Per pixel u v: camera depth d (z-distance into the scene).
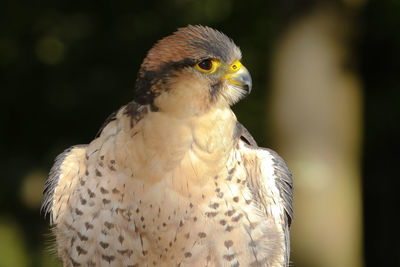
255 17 21.05
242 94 5.98
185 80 5.62
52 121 22.34
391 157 18.86
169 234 5.64
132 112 5.71
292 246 12.66
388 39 18.50
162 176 5.59
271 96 13.28
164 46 5.69
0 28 22.03
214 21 21.27
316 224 12.46
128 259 5.71
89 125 22.03
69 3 21.97
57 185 6.01
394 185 18.88
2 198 20.17
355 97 13.10
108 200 5.64
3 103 22.27
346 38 12.83
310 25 12.82
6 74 22.25
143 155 5.57
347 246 12.73
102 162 5.69
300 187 12.52
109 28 21.95
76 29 22.19
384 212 18.98
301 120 12.80
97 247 5.71
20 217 19.77
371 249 19.05
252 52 20.81
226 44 5.86
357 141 13.26
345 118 12.88
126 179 5.61
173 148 5.58
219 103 5.81
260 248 5.79
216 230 5.66
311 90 12.78
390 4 18.16
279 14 13.25
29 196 20.33
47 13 22.09
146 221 5.62
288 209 6.52
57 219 5.96
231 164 5.77
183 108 5.61
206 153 5.62
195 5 21.41
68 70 22.14
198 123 5.62
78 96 21.92
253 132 19.55
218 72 5.76
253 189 6.05
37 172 21.22
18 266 17.38
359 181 13.36
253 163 6.20
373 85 18.73
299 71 12.86
